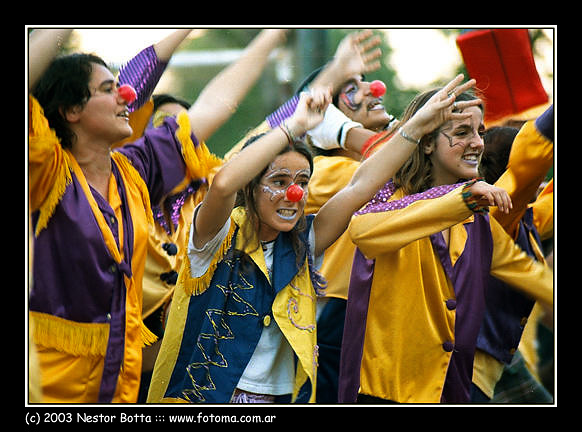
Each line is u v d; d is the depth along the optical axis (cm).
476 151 1299
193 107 1355
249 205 1213
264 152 1181
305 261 1241
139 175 1292
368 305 1287
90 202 1200
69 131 1208
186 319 1211
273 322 1214
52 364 1200
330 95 1271
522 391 1492
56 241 1189
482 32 1507
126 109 1234
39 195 1186
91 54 1222
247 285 1209
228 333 1200
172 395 1213
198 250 1195
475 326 1312
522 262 1405
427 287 1287
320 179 1444
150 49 1340
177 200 1370
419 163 1305
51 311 1191
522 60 1514
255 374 1204
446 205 1223
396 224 1239
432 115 1224
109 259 1202
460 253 1306
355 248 1403
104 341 1202
